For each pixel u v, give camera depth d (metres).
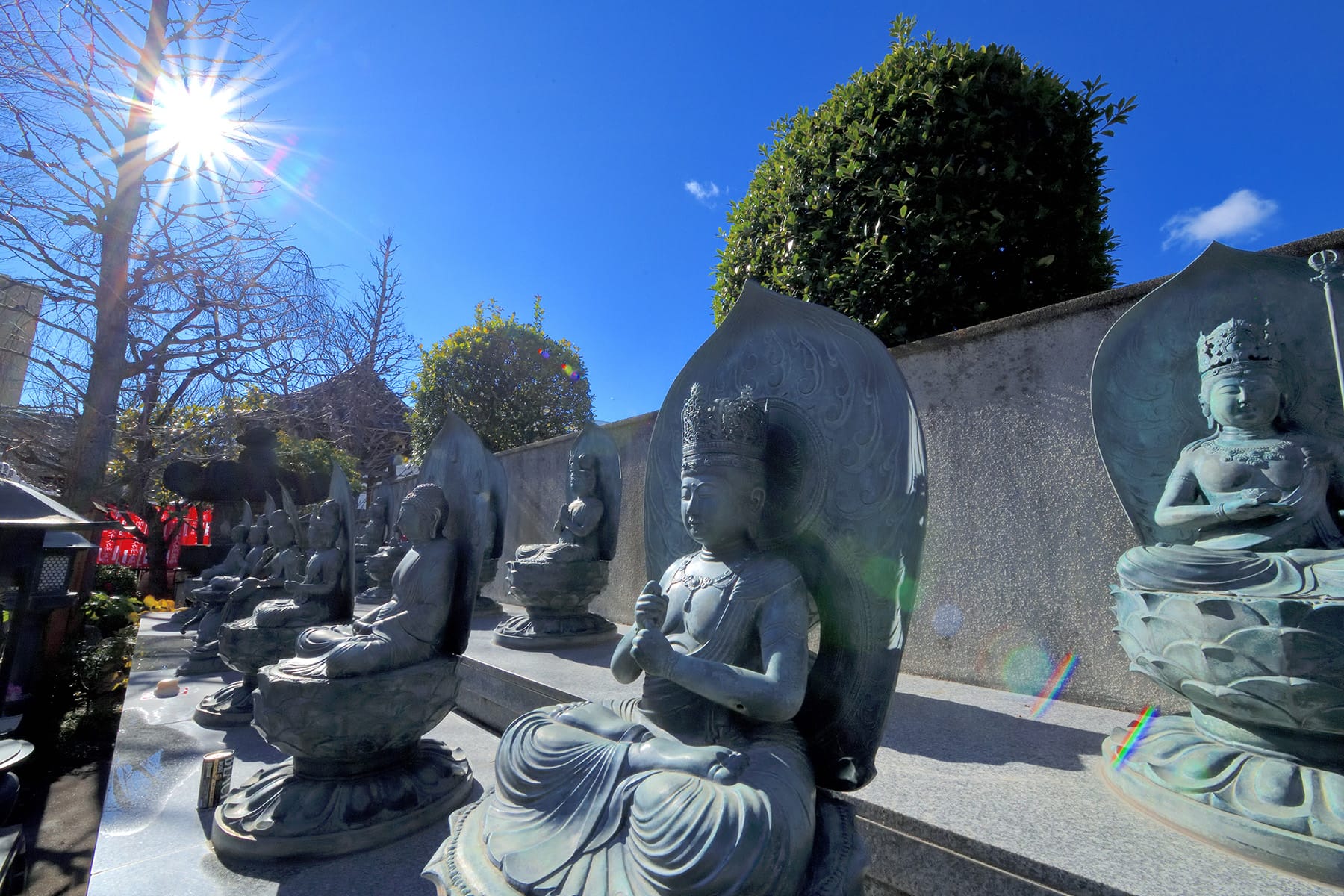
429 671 3.09
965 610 4.26
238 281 11.43
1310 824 1.79
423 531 3.31
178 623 9.57
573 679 4.38
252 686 4.73
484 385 14.58
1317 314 2.47
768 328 2.38
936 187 4.63
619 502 6.29
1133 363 2.91
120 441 12.38
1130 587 2.38
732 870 1.40
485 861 1.66
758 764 1.69
